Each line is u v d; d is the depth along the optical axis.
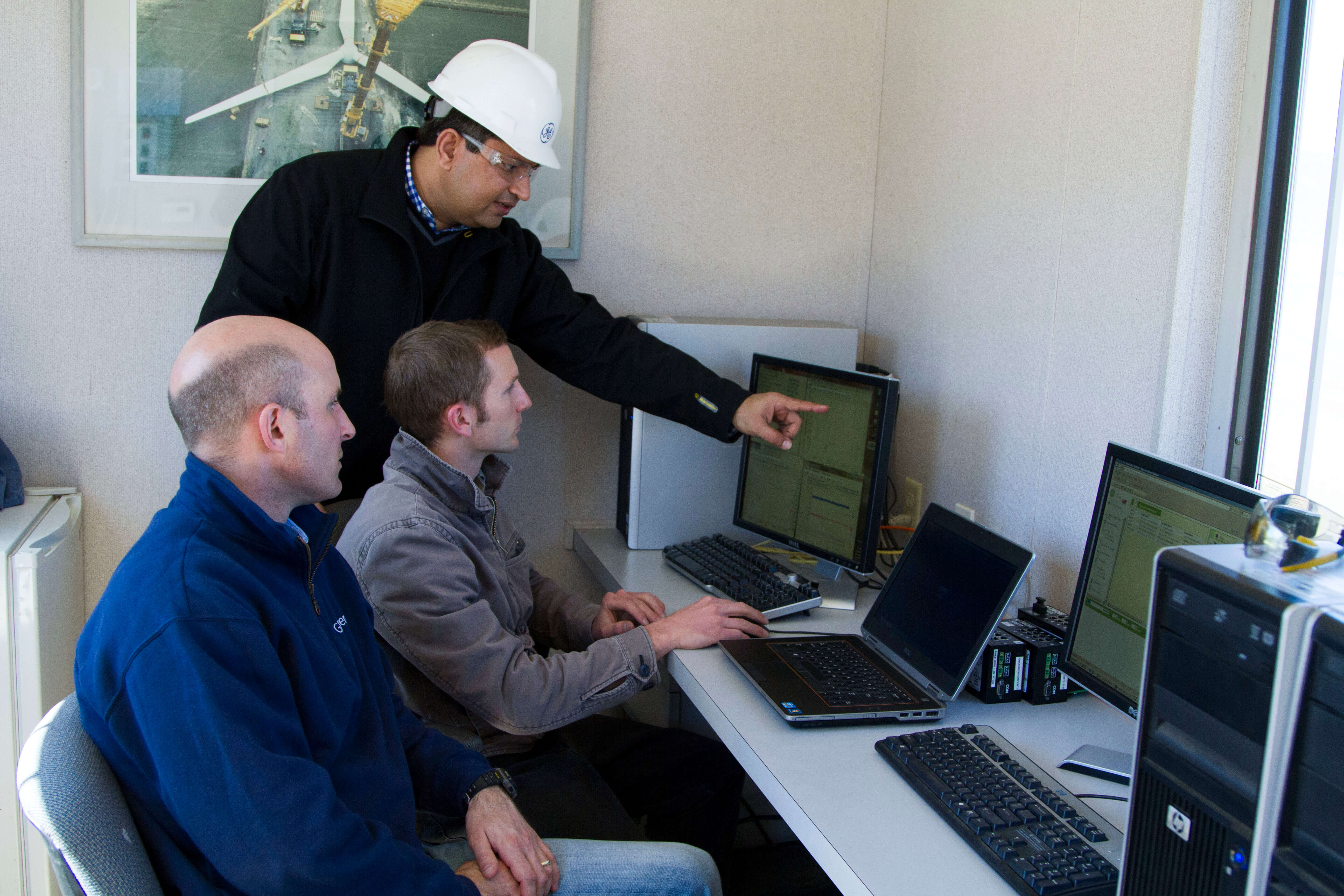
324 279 1.97
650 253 2.45
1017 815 1.16
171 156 2.13
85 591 2.25
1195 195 1.54
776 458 2.12
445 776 1.39
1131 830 0.89
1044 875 1.04
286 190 1.94
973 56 2.12
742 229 2.50
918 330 2.35
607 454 2.51
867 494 1.89
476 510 1.67
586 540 2.33
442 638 1.55
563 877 1.34
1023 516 1.95
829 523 1.98
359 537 1.57
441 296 2.04
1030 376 1.93
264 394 1.15
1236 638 0.77
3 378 2.15
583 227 2.40
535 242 2.20
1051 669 1.54
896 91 2.45
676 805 1.96
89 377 2.19
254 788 1.02
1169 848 0.84
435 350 1.63
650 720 2.61
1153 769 0.86
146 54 2.09
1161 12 1.60
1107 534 1.41
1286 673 0.72
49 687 1.92
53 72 2.07
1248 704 0.76
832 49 2.49
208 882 1.08
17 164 2.09
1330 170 1.44
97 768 1.04
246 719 1.04
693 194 2.45
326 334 1.97
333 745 1.19
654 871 1.36
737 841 2.43
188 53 2.10
